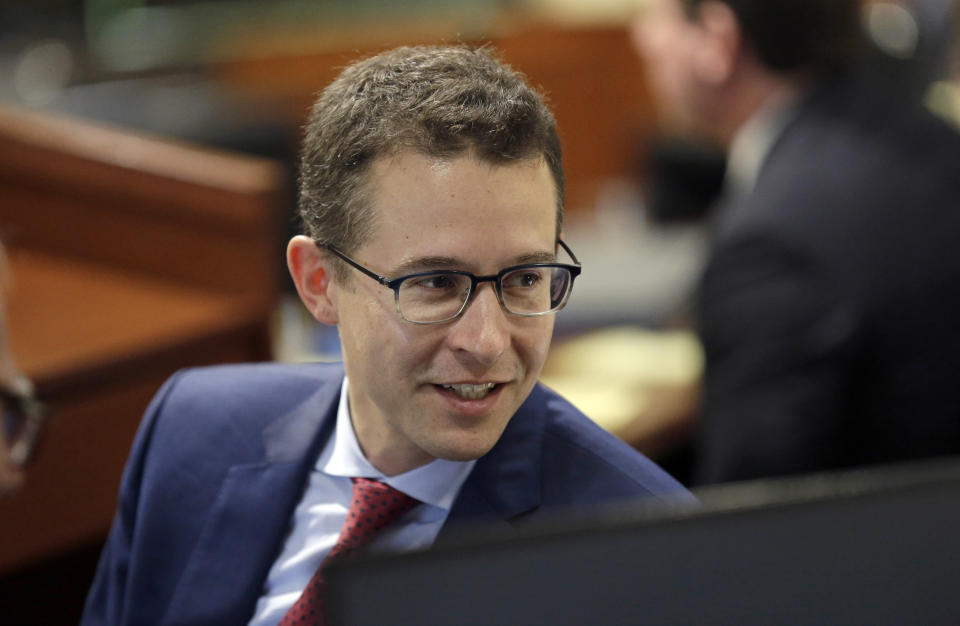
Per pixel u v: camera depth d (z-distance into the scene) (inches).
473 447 143.2
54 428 270.8
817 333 272.4
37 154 332.2
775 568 83.7
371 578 78.4
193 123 465.4
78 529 278.4
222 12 669.3
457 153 135.5
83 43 641.6
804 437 270.8
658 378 379.2
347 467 167.0
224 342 307.7
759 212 281.7
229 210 311.3
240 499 171.3
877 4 522.9
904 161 278.4
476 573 79.7
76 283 324.5
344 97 147.2
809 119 293.3
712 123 322.3
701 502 88.1
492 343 136.3
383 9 693.3
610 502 152.3
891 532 84.9
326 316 156.9
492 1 714.8
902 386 273.1
